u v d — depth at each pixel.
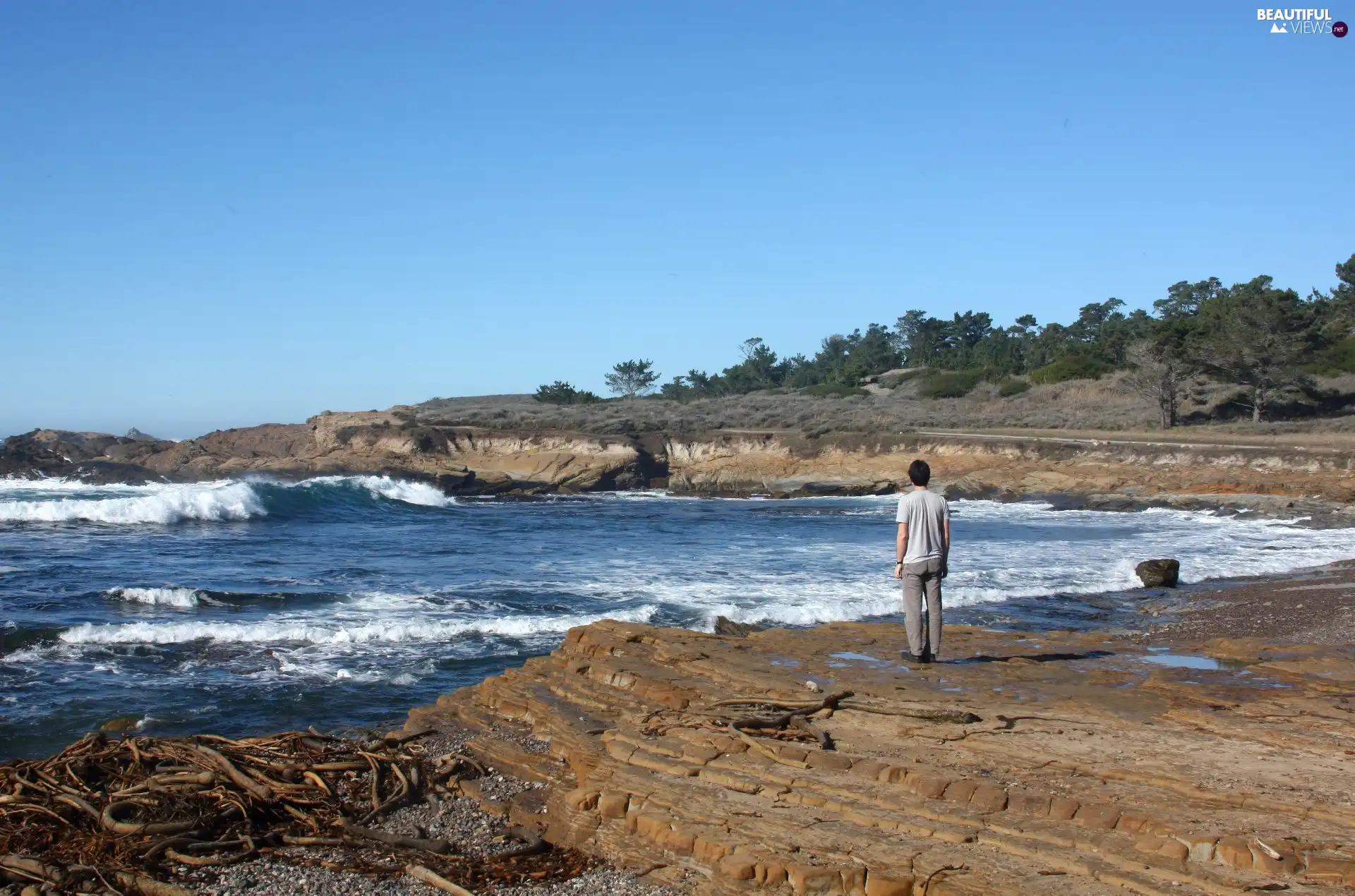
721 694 7.82
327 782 7.14
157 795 6.72
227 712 9.84
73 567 19.42
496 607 15.45
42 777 7.07
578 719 7.68
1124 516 35.12
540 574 19.67
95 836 6.14
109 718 9.57
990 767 6.05
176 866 5.80
